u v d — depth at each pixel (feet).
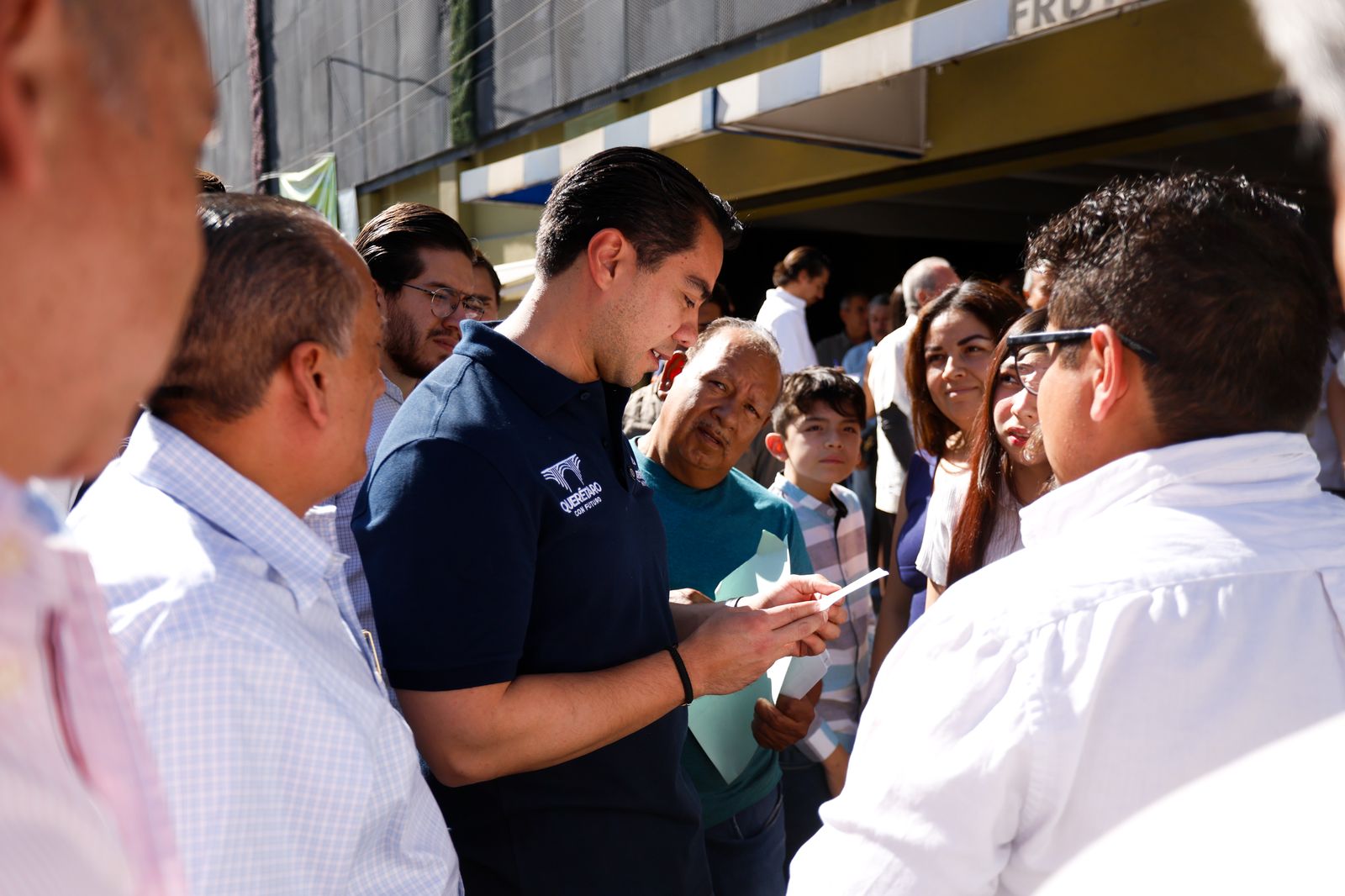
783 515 7.91
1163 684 2.72
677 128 18.51
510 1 26.73
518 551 4.51
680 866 5.36
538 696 4.53
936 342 8.58
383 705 3.63
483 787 4.95
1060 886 1.64
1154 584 2.84
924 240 35.37
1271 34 1.50
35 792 1.58
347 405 3.67
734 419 7.30
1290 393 3.01
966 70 19.62
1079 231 3.30
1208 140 16.97
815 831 8.13
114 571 3.13
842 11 18.13
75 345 1.48
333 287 3.54
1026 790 2.82
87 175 1.43
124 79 1.47
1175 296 2.94
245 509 3.46
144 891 1.99
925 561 7.62
